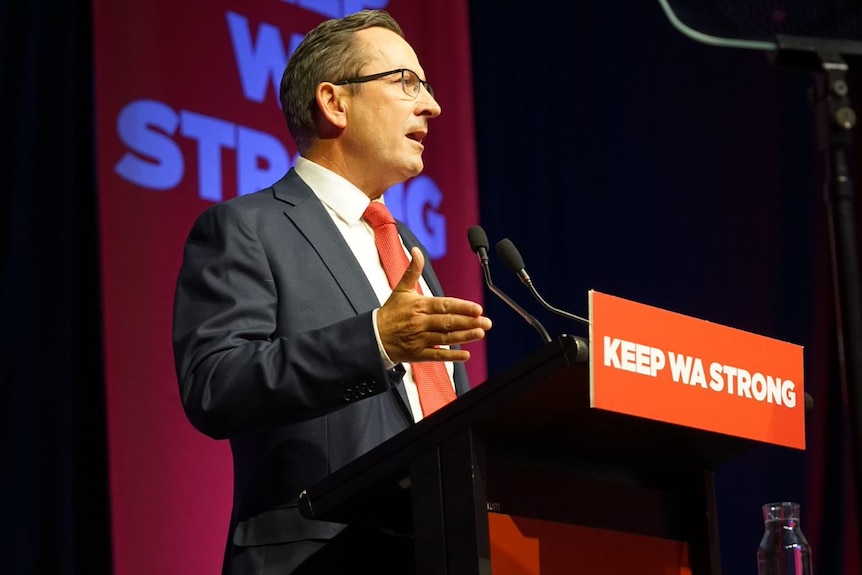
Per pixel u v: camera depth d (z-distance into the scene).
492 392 2.75
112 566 6.28
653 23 9.70
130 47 6.91
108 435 6.38
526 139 9.27
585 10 9.64
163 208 6.85
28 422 6.33
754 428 3.04
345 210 4.38
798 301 9.41
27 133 6.58
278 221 4.08
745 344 3.07
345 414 3.75
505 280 8.82
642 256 9.29
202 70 7.22
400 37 4.75
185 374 3.60
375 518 3.23
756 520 8.87
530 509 3.03
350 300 3.98
